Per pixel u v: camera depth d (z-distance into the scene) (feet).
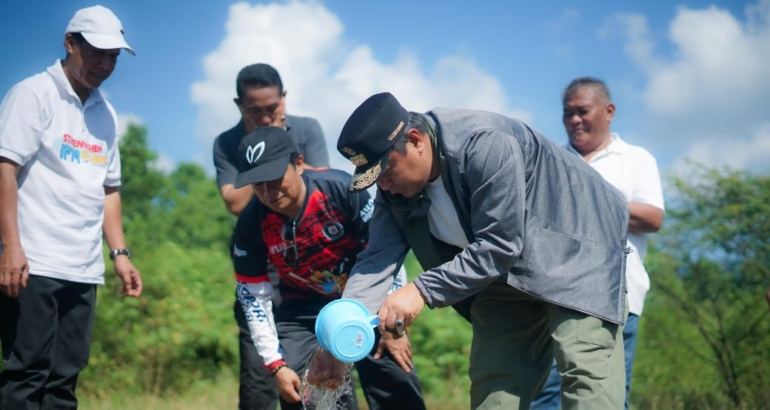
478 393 13.00
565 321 11.82
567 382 11.76
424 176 11.46
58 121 14.92
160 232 50.96
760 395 22.13
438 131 11.41
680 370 23.48
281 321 15.98
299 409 15.58
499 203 11.09
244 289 15.79
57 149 14.89
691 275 23.07
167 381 28.76
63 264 14.80
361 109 11.03
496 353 12.85
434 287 11.32
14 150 14.32
